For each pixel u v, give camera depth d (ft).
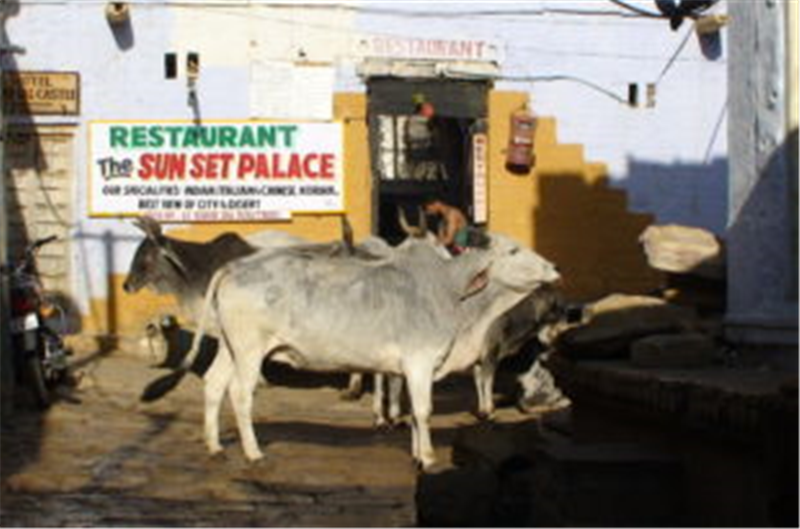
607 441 21.93
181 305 33.83
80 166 46.42
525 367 36.09
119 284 46.55
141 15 46.42
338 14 46.98
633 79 49.19
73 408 33.91
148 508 23.30
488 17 48.01
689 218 49.60
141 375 39.32
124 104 46.47
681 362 20.89
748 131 21.52
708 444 17.67
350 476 26.07
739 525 16.52
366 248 29.84
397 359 26.48
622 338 22.53
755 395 15.35
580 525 18.39
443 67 47.47
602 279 49.14
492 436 21.98
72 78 46.24
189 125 46.68
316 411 36.50
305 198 47.16
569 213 48.91
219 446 27.63
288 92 46.98
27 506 23.43
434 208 42.06
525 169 48.60
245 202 46.93
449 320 26.63
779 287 20.76
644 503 18.66
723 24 48.44
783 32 20.71
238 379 26.66
